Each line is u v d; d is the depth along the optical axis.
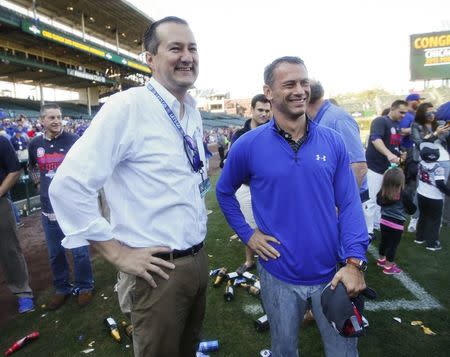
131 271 1.47
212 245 4.93
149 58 1.65
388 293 3.30
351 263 1.62
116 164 1.47
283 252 1.75
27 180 7.22
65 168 1.36
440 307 3.02
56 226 3.34
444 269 3.77
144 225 1.53
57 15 30.52
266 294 1.86
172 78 1.58
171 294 1.57
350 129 2.48
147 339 1.58
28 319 3.23
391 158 4.34
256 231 1.86
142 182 1.52
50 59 29.61
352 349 1.73
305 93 1.68
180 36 1.56
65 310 3.34
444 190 4.12
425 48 25.56
